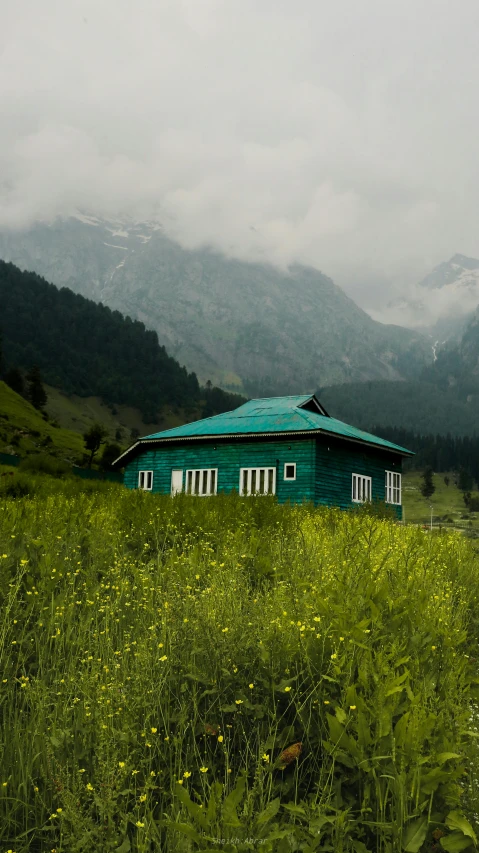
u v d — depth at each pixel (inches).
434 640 213.5
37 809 152.0
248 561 342.3
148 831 135.2
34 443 4377.5
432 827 149.7
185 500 597.3
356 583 246.8
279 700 185.0
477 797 152.3
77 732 167.9
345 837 142.3
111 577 309.7
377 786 145.5
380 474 1508.4
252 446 1360.7
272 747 160.4
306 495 1279.5
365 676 171.5
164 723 170.7
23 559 288.5
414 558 344.5
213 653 190.9
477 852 141.6
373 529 371.6
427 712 164.6
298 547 360.8
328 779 154.5
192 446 1438.2
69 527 402.6
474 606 357.4
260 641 195.2
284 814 152.9
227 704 181.3
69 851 134.6
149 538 418.9
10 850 140.6
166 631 206.2
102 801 140.7
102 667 195.9
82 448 4911.4
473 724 181.0
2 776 157.4
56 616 233.3
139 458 1510.8
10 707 183.0
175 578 284.5
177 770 160.4
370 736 155.3
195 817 132.0
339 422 1579.7
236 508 568.7
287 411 1428.4
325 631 192.1
